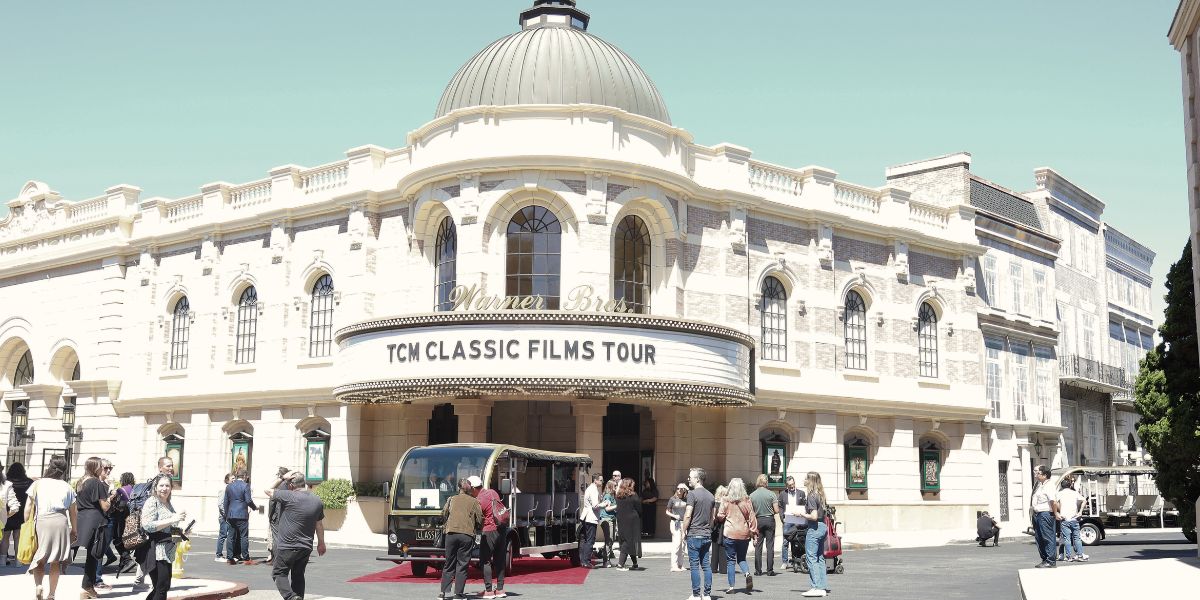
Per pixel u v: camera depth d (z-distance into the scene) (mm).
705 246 32875
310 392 33594
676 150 31828
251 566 22656
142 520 14367
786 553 23859
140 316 39375
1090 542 32188
